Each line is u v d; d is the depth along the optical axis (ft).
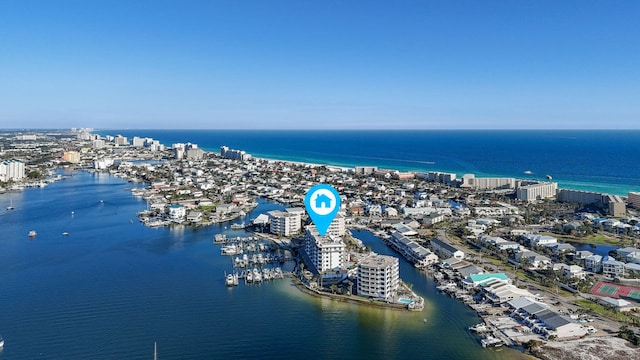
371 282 647.15
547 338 525.34
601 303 623.36
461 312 607.37
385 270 637.71
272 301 642.63
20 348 504.84
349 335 542.98
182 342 522.47
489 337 524.52
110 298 645.51
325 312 606.96
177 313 599.16
